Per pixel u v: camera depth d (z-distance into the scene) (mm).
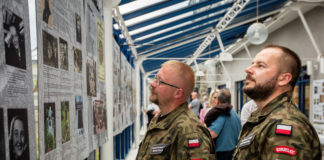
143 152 1228
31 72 926
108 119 2867
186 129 1147
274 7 7941
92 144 1850
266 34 4543
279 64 1002
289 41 10359
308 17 8977
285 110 914
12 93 794
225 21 7227
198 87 24438
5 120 750
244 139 979
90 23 1893
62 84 1264
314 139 869
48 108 1085
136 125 7461
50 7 1140
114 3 3008
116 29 4086
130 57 6027
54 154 1135
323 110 7656
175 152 1146
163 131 1204
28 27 921
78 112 1524
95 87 2002
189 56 12742
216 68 21578
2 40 752
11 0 812
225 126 2484
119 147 4770
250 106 3264
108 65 2893
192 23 6688
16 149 805
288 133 823
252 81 1046
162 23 5609
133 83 6273
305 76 9305
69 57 1384
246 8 7250
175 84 1295
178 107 1286
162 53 9461
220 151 2459
